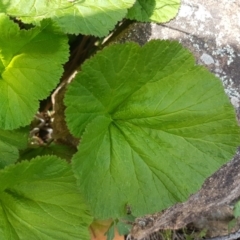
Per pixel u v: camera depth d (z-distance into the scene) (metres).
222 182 0.34
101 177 0.27
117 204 0.28
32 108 0.27
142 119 0.28
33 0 0.27
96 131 0.27
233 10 0.32
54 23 0.25
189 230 0.42
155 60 0.26
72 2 0.28
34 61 0.27
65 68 0.33
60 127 0.34
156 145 0.28
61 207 0.28
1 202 0.28
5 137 0.28
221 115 0.27
